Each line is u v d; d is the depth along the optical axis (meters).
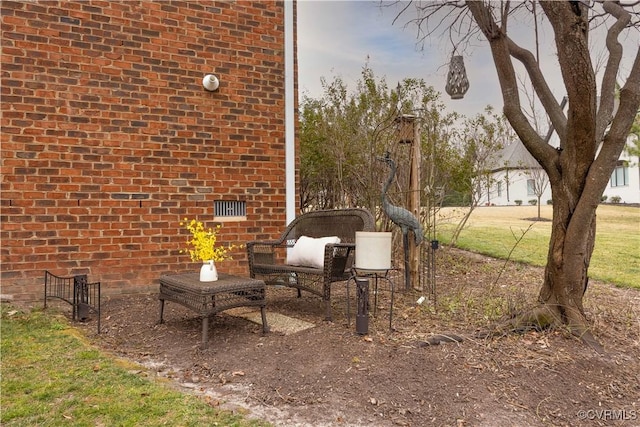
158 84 5.96
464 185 8.90
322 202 10.30
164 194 6.00
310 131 9.52
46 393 2.95
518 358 3.66
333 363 3.46
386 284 6.46
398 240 8.35
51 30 5.37
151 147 5.92
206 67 6.29
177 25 6.09
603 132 4.27
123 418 2.66
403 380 3.22
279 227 6.82
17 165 5.20
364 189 8.88
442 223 9.37
